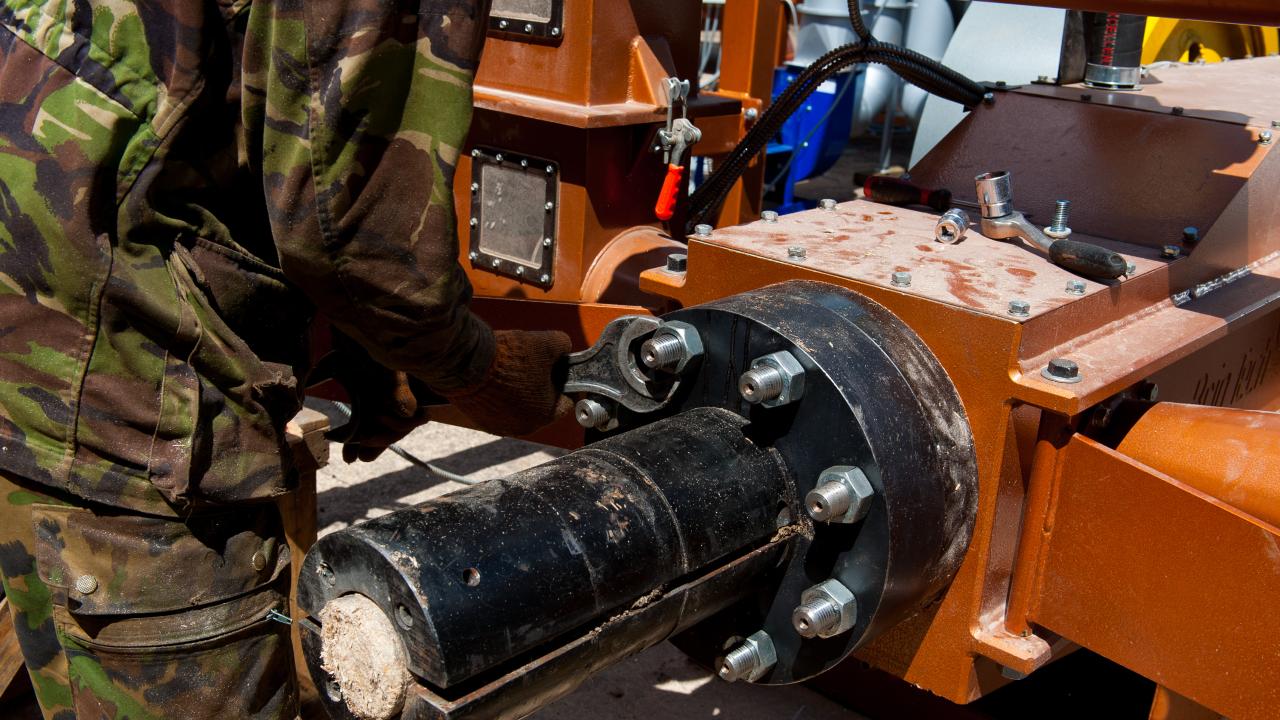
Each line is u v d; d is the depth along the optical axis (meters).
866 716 1.95
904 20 4.62
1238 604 1.10
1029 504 1.23
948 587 1.23
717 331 1.20
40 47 1.04
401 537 0.91
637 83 1.78
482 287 1.94
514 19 1.76
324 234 1.03
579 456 1.10
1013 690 1.83
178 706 1.20
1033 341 1.17
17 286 1.07
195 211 1.11
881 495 1.08
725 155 2.25
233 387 1.13
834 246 1.41
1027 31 2.77
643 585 1.02
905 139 6.67
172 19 1.02
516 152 1.81
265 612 1.23
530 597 0.92
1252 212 1.58
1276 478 1.12
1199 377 1.57
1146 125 1.65
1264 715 1.11
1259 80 2.08
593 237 1.80
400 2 0.99
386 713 0.91
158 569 1.15
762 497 1.13
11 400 1.10
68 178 1.02
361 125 1.00
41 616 1.23
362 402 1.49
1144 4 1.31
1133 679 1.83
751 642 1.20
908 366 1.16
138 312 1.07
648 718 1.94
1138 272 1.36
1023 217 1.44
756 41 2.64
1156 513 1.13
